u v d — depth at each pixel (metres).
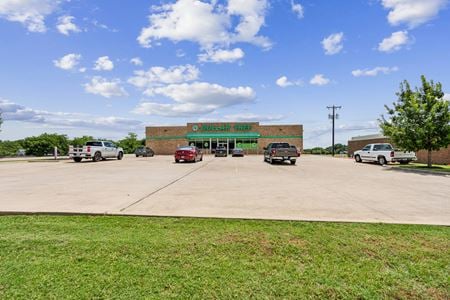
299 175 15.10
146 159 32.84
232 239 4.66
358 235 4.86
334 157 41.25
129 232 5.00
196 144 51.28
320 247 4.34
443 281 3.37
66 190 9.70
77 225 5.41
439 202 7.89
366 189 10.20
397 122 18.98
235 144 50.69
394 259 3.94
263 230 5.11
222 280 3.37
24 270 3.57
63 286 3.21
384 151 23.38
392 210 6.89
